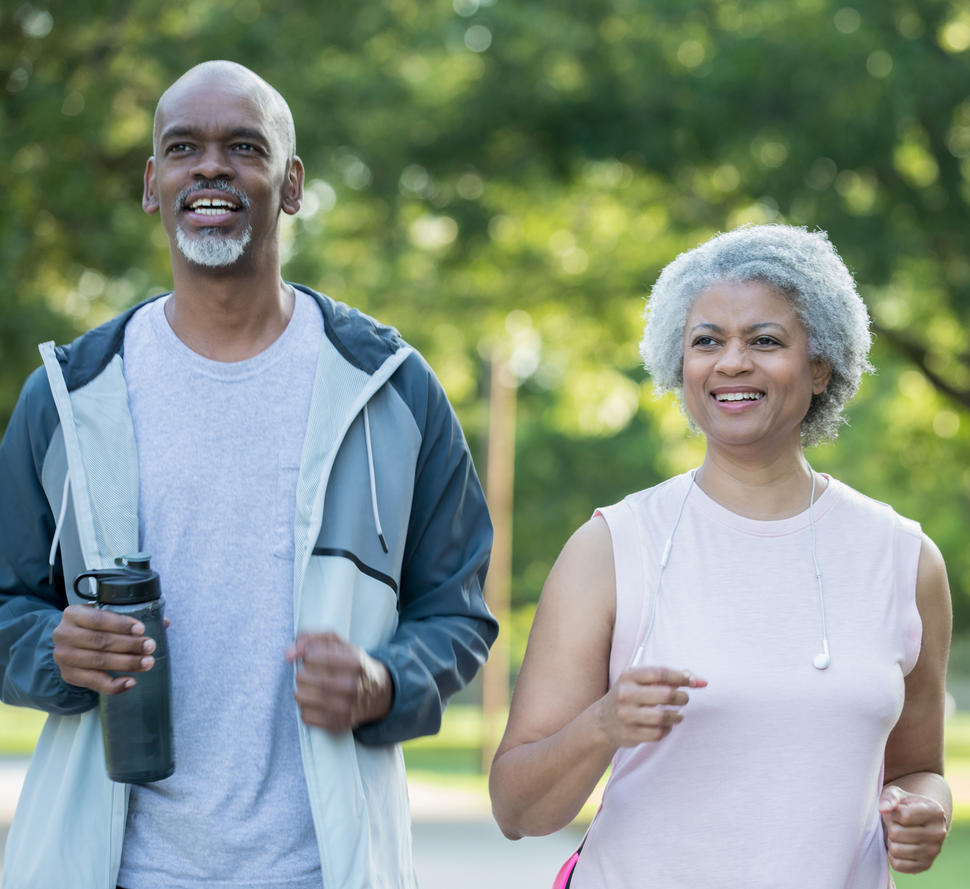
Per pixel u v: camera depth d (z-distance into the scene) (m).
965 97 17.55
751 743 3.57
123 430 4.06
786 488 3.77
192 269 4.06
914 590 3.74
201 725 3.96
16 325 15.14
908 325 22.64
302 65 17.80
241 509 4.05
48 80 15.01
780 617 3.65
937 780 3.86
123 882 3.94
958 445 26.73
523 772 3.64
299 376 4.17
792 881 3.53
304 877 3.95
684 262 3.80
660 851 3.59
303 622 3.97
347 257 24.05
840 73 17.62
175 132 4.05
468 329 25.67
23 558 4.15
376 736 4.00
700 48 19.53
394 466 4.14
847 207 18.39
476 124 20.17
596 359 27.27
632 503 3.81
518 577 40.84
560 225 24.64
